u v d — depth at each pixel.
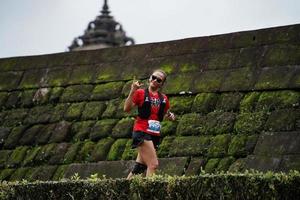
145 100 12.24
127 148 14.17
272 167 12.39
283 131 12.84
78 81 15.89
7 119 16.09
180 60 14.92
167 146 13.73
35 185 11.72
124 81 15.34
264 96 13.52
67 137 15.07
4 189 11.96
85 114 15.23
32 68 16.72
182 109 14.19
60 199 11.48
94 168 14.20
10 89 16.59
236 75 14.09
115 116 14.88
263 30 14.32
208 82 14.30
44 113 15.77
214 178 10.41
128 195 10.97
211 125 13.65
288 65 13.71
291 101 13.20
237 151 12.99
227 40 14.62
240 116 13.48
